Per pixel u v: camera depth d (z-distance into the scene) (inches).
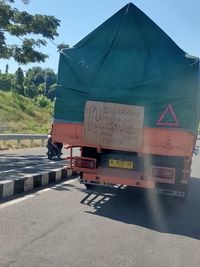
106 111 409.7
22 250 258.5
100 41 422.9
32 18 995.3
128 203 436.8
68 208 386.9
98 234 307.3
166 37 409.7
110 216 370.0
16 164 701.9
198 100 412.2
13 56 1031.0
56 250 263.1
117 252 268.4
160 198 473.4
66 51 429.4
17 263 235.5
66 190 482.9
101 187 514.0
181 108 395.5
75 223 333.7
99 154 425.1
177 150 394.9
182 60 399.2
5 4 959.0
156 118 399.5
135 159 413.7
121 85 409.4
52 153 812.6
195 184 629.9
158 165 407.5
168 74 398.3
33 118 2484.0
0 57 1042.1
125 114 405.4
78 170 426.6
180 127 395.2
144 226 344.2
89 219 351.3
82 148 430.9
